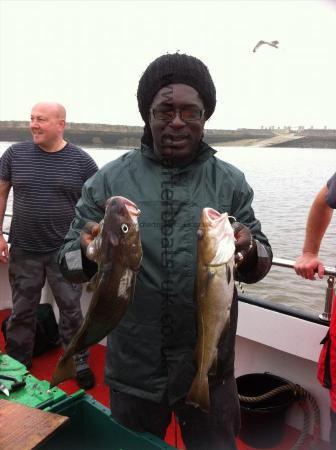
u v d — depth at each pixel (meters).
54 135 3.26
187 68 1.57
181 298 1.59
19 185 3.31
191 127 1.57
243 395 2.83
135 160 1.71
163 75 1.57
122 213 1.34
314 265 2.24
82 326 1.34
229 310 1.52
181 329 1.60
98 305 1.33
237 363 3.04
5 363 2.08
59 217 3.35
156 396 1.62
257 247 1.57
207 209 1.54
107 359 1.73
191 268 1.59
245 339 2.99
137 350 1.62
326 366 1.99
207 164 1.71
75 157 3.39
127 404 1.70
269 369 2.91
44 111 3.18
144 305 1.60
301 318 2.60
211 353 1.52
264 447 2.61
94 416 1.82
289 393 2.70
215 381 1.67
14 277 3.46
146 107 1.66
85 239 1.50
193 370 1.61
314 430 2.61
